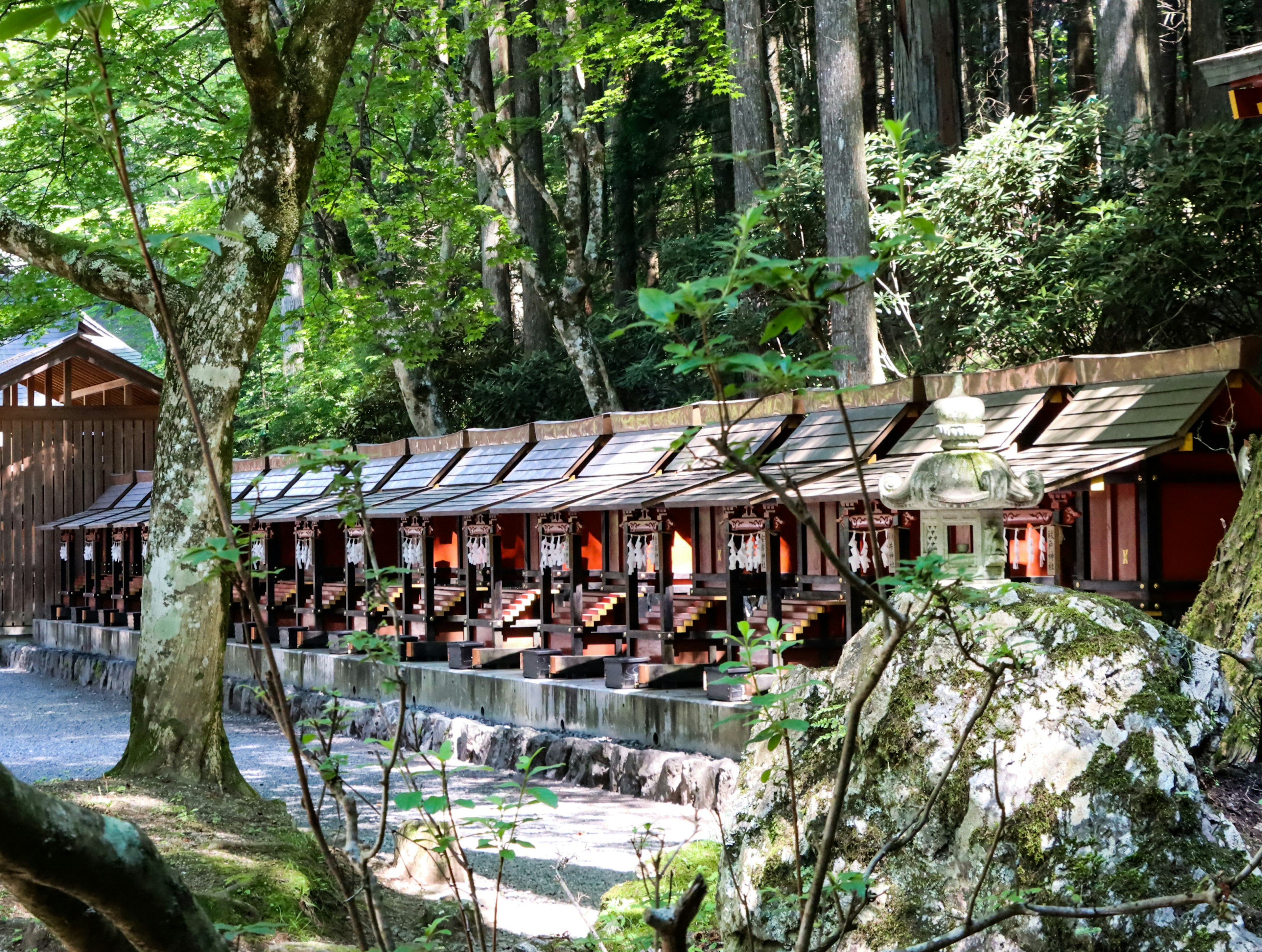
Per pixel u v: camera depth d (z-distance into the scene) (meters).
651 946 4.14
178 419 8.38
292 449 2.71
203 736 8.27
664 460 14.56
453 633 17.05
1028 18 25.98
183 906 1.63
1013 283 16.84
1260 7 24.42
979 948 3.39
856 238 17.66
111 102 1.85
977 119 30.45
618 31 18.66
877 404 12.55
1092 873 3.30
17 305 18.75
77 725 17.17
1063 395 11.07
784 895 3.78
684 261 22.81
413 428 28.70
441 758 2.79
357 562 17.75
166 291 8.63
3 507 26.86
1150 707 3.50
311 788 11.63
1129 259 15.12
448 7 22.08
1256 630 4.56
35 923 5.20
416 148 22.88
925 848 3.66
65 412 27.38
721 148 28.72
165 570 8.30
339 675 17.12
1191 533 9.88
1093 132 17.44
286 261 8.63
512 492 16.33
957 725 3.72
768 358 1.70
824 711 4.03
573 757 12.34
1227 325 16.34
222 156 15.88
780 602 11.70
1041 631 3.73
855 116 17.66
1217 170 14.94
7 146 15.24
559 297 21.48
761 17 25.28
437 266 19.28
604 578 15.02
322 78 8.58
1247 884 3.28
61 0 1.62
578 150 21.12
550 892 7.93
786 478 1.88
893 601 4.24
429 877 7.96
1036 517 9.68
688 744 11.48
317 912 6.28
